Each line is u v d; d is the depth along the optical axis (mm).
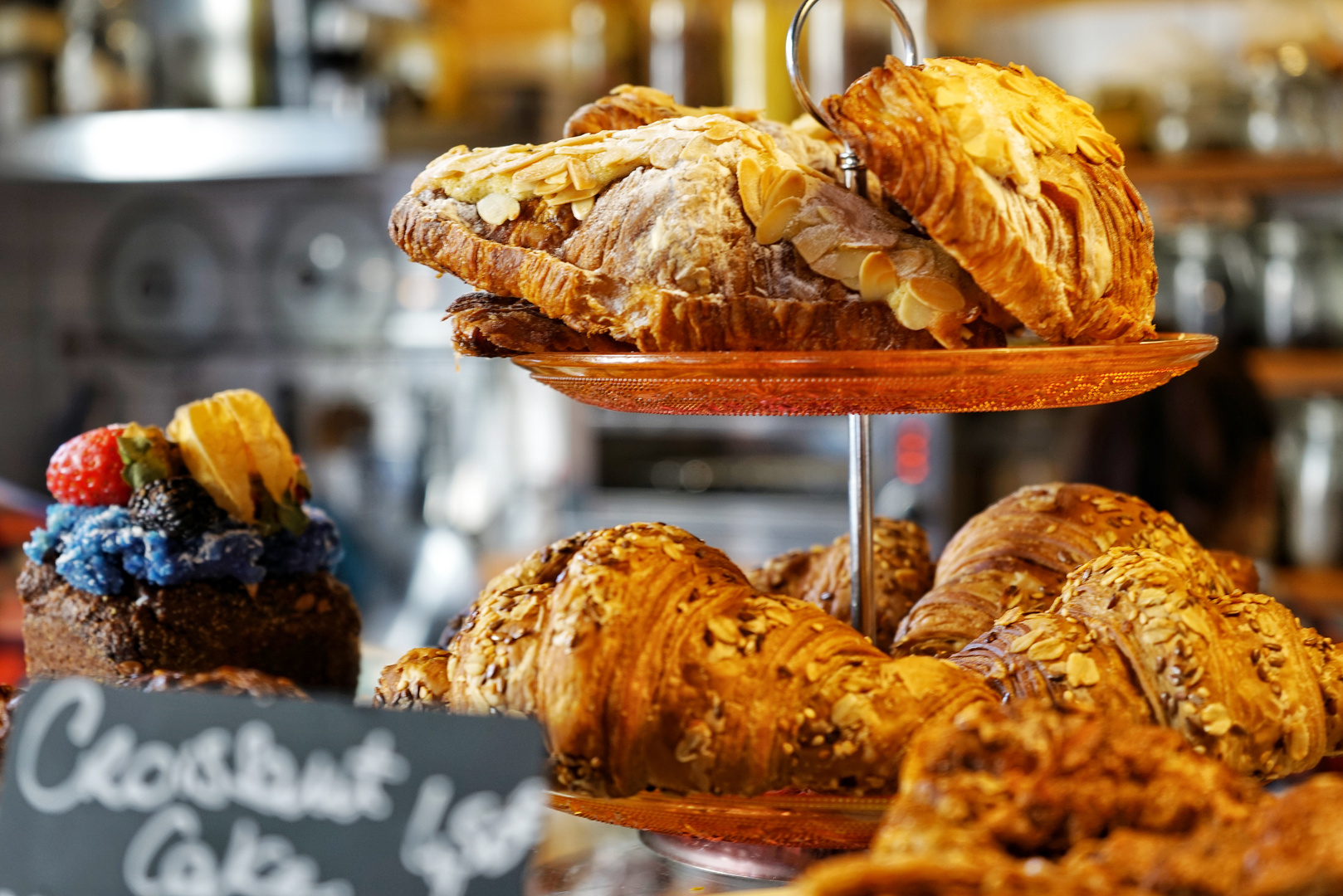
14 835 735
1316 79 2303
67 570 909
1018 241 775
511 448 2957
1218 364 1788
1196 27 2637
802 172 818
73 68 2572
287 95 2496
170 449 923
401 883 706
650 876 819
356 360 2998
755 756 758
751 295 805
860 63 2057
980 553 889
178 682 757
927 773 698
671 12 2113
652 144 824
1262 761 766
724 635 768
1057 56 2719
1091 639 777
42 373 3230
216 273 3070
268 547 932
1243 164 2312
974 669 791
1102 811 689
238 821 720
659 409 807
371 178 2939
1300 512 2264
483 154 843
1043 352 758
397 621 2852
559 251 829
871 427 873
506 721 709
